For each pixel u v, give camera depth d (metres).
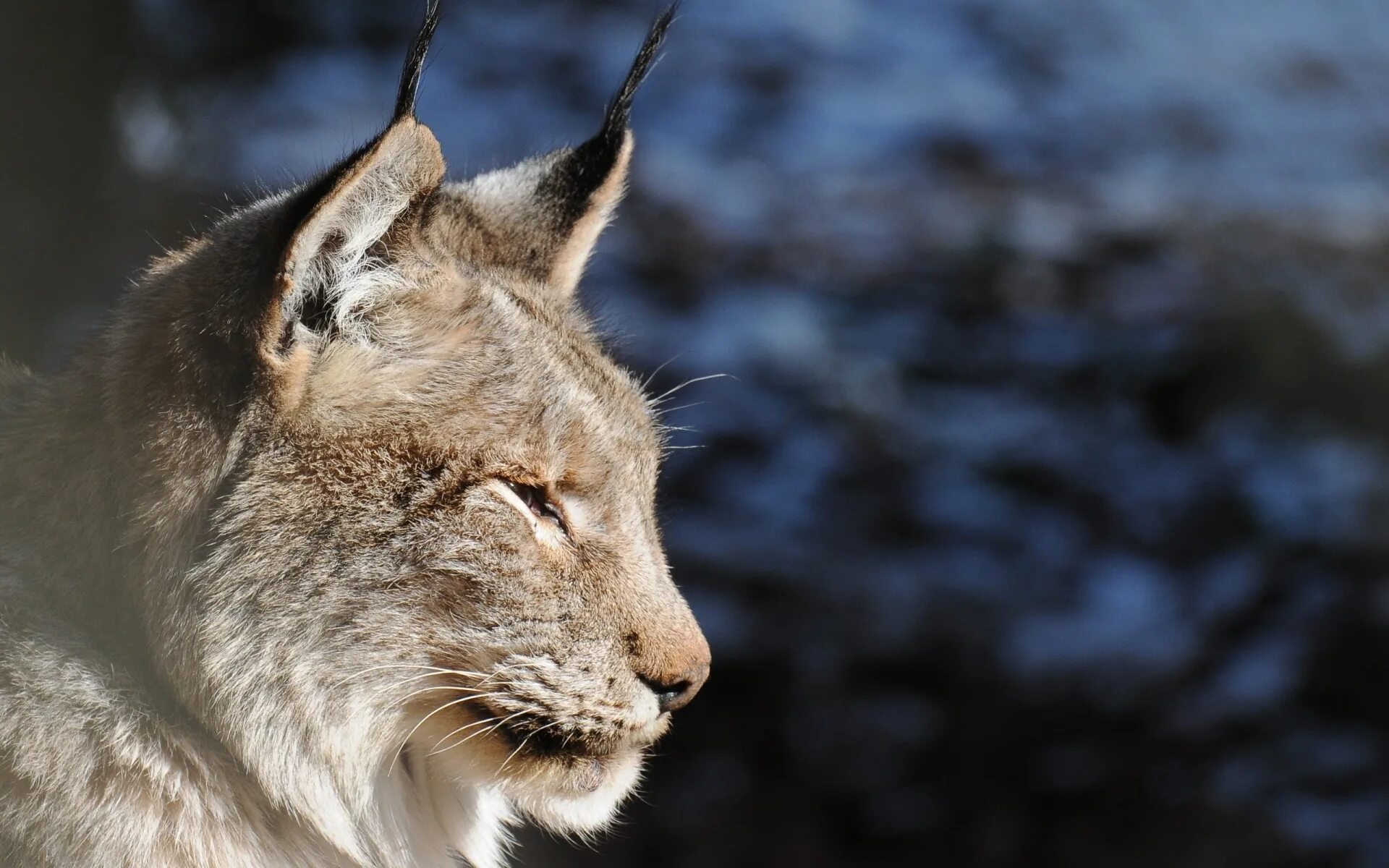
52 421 5.31
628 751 5.64
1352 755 11.52
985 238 19.75
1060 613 13.05
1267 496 14.72
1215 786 11.26
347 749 5.19
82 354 5.50
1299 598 13.20
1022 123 24.19
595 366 5.73
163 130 15.47
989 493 14.69
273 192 6.28
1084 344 17.42
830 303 18.12
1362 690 12.20
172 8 19.41
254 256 4.92
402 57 21.83
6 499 5.22
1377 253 20.34
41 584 5.07
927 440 15.46
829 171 21.92
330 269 5.01
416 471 5.14
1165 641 12.69
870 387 16.19
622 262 18.34
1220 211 21.66
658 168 21.08
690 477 14.25
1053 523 14.31
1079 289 18.86
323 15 21.88
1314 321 17.02
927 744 11.55
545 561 5.33
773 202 20.73
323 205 4.80
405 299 5.23
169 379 5.02
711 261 18.72
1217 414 16.09
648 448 5.76
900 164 22.48
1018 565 13.62
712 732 11.46
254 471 4.97
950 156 22.89
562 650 5.35
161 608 4.99
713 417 15.20
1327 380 16.41
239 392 4.97
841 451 14.98
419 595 5.17
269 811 5.22
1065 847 10.92
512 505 5.28
